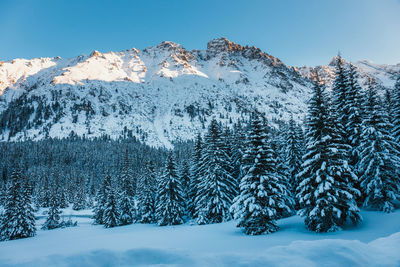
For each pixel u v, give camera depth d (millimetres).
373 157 21391
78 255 8078
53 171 110938
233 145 36406
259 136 22594
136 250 8359
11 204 38000
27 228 37531
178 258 7637
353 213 18844
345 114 23859
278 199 21875
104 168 117562
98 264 7652
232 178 32281
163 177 38781
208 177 31828
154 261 7742
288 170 29391
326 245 7840
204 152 36062
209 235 22422
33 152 137625
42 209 80250
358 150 22406
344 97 24469
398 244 8117
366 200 21828
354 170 21094
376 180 20891
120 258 7949
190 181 43062
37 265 7496
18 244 28406
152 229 32812
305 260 7004
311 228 19625
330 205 18312
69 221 53719
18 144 156625
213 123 33344
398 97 26016
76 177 107062
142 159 117812
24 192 39719
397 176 20938
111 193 46875
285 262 6887
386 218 18812
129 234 27500
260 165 22375
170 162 39000
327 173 19078
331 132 19719
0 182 93438
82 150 148875
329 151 19047
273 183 22188
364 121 21719
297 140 29875
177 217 36719
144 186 47125
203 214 31328
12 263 7672
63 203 84750
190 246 17656
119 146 158625
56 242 27469
